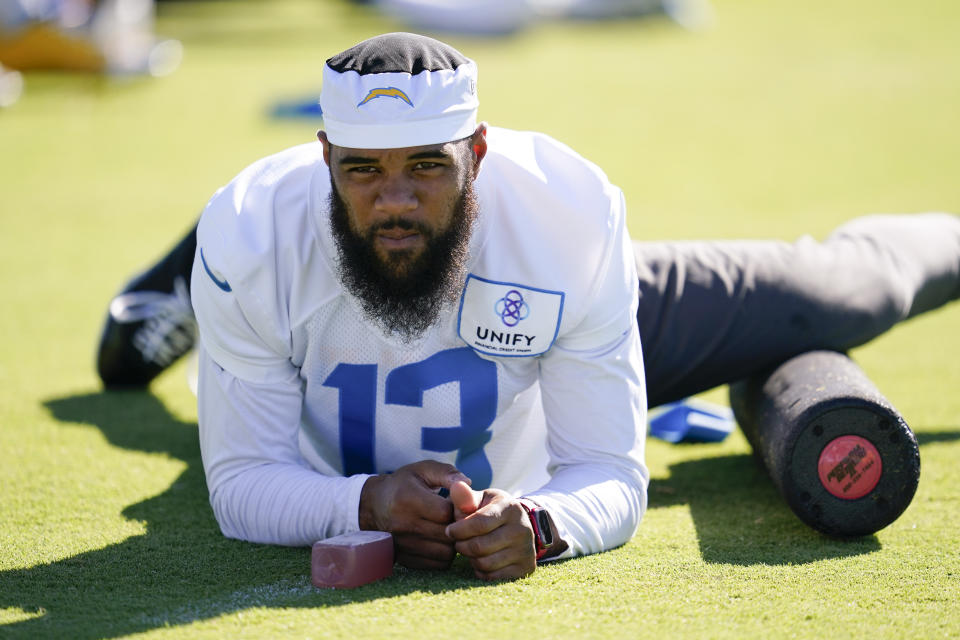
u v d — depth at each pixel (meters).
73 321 17.95
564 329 8.75
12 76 41.22
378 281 8.12
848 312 10.63
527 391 9.41
